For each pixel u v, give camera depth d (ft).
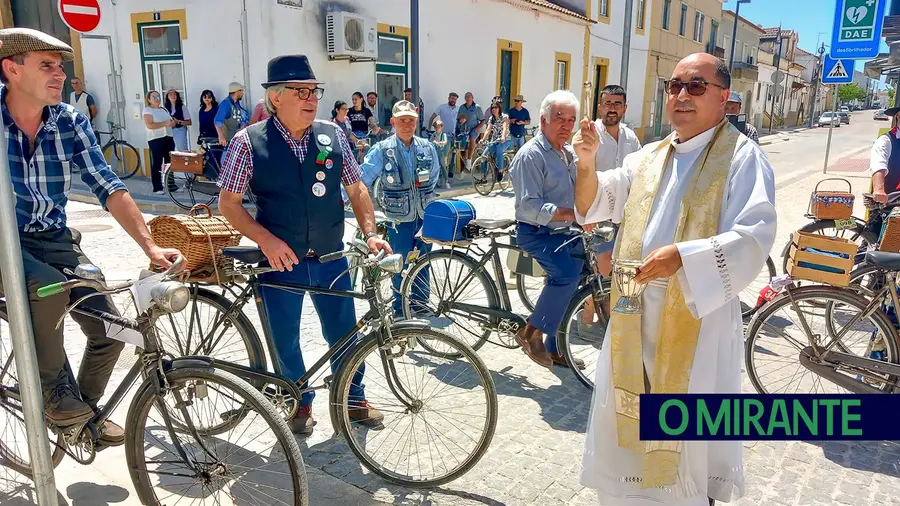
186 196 34.27
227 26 34.14
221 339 11.16
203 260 10.03
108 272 20.35
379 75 41.24
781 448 10.96
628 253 7.59
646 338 7.60
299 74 9.71
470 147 45.39
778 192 41.57
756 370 12.90
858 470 10.34
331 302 10.97
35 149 8.96
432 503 9.45
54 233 9.36
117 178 9.79
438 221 14.15
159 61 37.22
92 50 39.75
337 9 37.11
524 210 12.46
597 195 8.20
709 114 7.25
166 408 8.36
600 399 7.99
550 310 12.79
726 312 7.36
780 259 23.63
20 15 41.91
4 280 6.72
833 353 11.42
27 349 6.93
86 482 9.85
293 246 10.31
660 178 7.52
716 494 7.83
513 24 53.16
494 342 14.39
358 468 10.34
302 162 10.18
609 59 70.38
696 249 6.59
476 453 9.61
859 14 28.91
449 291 14.47
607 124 14.60
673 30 85.92
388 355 9.78
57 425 8.70
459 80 48.24
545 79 59.11
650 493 7.72
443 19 45.55
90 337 9.20
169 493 9.53
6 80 8.52
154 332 8.32
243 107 34.06
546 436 11.30
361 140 35.58
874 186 16.76
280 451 10.78
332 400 9.86
